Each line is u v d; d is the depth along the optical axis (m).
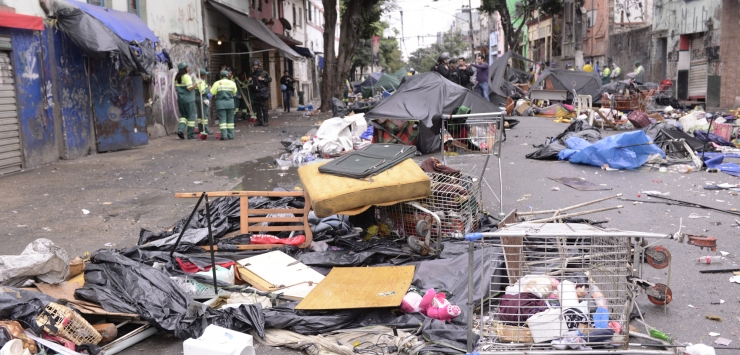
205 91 17.58
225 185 9.27
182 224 6.21
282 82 29.17
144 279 4.38
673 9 26.28
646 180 8.97
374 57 55.94
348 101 29.47
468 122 7.56
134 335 3.95
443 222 5.74
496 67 25.16
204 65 21.23
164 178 10.04
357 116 12.41
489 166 10.50
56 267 4.34
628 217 6.80
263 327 3.93
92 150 13.52
